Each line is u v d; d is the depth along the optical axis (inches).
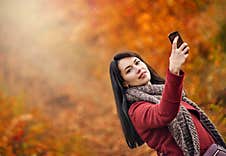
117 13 540.4
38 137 453.7
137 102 190.2
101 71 589.3
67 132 473.7
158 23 433.4
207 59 375.6
